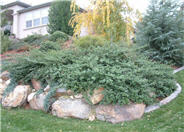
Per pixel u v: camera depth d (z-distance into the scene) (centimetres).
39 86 448
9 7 1623
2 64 520
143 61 468
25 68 484
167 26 684
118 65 418
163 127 288
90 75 365
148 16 719
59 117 362
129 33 594
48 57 440
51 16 1131
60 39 809
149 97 373
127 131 288
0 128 308
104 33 636
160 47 691
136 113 334
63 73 408
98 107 354
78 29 629
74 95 377
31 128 309
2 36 945
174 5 714
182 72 603
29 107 434
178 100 377
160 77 435
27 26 1501
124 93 333
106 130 295
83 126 314
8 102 418
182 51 674
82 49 507
